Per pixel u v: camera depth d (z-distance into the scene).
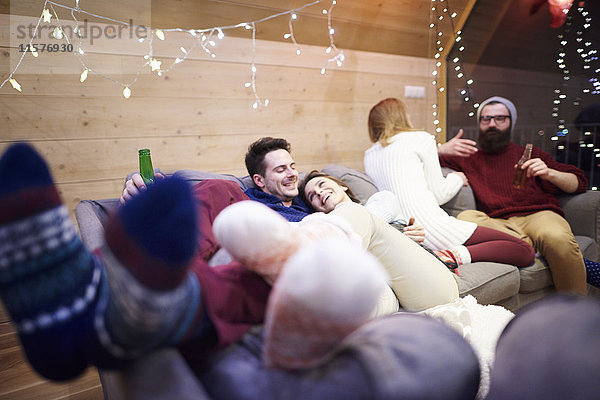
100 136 2.10
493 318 1.22
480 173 2.31
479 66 3.59
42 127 1.95
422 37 3.25
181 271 0.52
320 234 0.81
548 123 3.47
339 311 0.50
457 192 2.22
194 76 2.32
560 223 1.89
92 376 1.61
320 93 2.88
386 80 3.23
